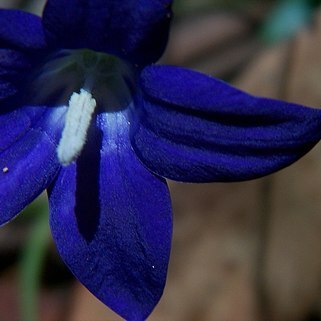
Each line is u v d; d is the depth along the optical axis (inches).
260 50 5.8
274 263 4.9
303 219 4.9
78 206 3.9
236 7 6.2
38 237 5.0
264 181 5.0
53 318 5.2
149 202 3.8
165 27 3.6
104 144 4.0
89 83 4.1
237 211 5.0
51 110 4.0
